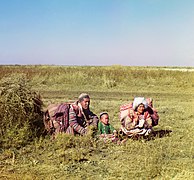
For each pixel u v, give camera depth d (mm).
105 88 13203
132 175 3756
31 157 4363
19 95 5039
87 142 4824
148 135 5203
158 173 3793
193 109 8266
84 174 3820
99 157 4391
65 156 4359
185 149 4742
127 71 16719
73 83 13695
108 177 3723
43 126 5211
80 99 5309
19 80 5230
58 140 4809
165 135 5527
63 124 5133
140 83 13953
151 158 4258
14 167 4023
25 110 5027
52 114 5137
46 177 3701
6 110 4926
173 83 13844
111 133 5188
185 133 5699
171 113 7703
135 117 5133
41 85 13312
